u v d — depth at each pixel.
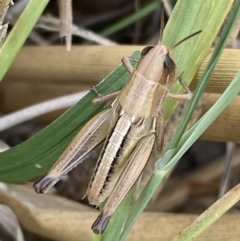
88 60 0.16
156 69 0.14
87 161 0.17
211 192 0.18
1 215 0.16
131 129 0.14
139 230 0.15
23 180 0.15
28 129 0.19
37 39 0.18
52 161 0.14
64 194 0.18
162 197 0.18
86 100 0.14
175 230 0.15
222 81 0.14
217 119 0.15
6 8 0.14
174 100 0.14
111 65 0.15
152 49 0.14
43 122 0.18
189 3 0.14
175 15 0.14
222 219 0.14
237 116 0.15
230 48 0.14
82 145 0.14
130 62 0.14
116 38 0.20
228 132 0.15
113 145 0.14
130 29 0.19
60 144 0.14
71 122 0.14
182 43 0.14
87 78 0.16
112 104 0.14
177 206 0.18
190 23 0.14
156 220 0.15
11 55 0.14
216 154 0.20
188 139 0.13
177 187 0.18
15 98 0.18
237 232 0.14
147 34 0.19
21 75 0.17
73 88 0.17
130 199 0.14
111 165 0.14
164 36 0.14
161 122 0.14
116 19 0.20
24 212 0.15
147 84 0.14
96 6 0.20
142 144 0.14
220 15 0.14
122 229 0.14
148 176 0.16
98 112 0.14
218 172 0.18
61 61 0.16
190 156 0.19
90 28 0.20
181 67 0.14
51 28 0.17
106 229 0.14
